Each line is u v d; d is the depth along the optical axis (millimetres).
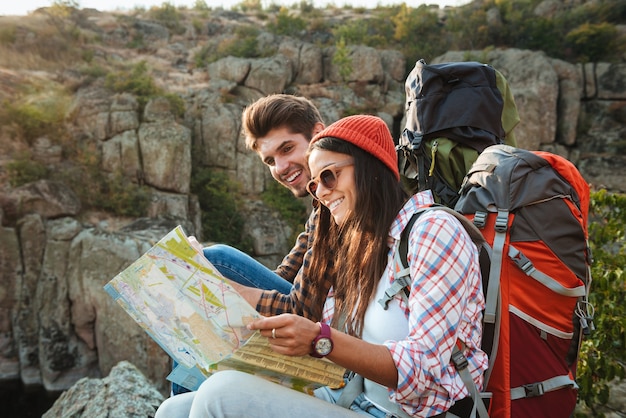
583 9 29141
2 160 16594
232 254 2213
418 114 2410
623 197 3576
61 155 17578
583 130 24266
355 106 23875
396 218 1484
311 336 1268
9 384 14297
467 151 2307
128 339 13844
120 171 17906
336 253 1722
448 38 29422
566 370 1583
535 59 24250
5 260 14773
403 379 1279
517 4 30469
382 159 1488
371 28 31172
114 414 3383
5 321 14648
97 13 29766
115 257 14430
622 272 3273
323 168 1514
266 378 1405
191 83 23469
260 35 25875
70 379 14156
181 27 30203
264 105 2277
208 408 1269
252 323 1271
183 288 1370
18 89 18922
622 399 3707
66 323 14469
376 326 1456
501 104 2410
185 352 1359
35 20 23875
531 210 1623
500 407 1497
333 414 1326
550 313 1555
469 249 1400
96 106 18594
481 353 1449
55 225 15344
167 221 17359
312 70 24828
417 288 1350
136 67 22625
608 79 24453
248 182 20922
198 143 20938
